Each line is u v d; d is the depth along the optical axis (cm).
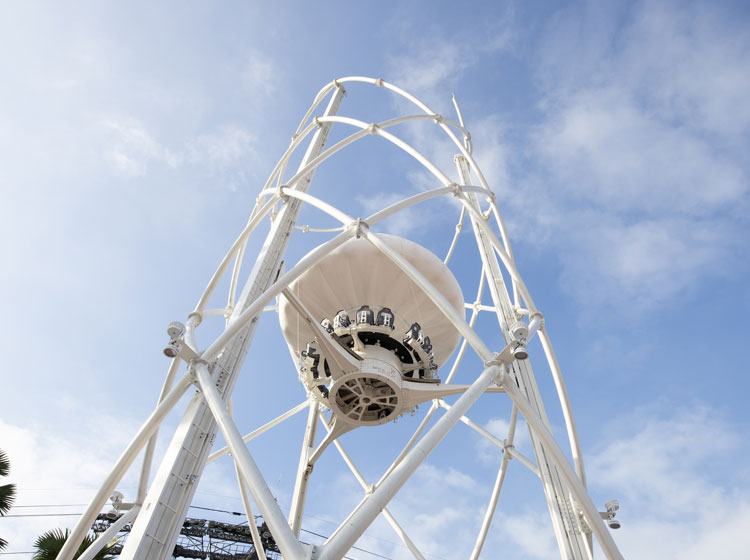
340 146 2691
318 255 1830
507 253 2423
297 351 2686
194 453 1672
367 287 2411
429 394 2259
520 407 1504
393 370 2273
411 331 2306
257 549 2536
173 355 1620
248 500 2594
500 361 1530
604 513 2016
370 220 1962
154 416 1634
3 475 2144
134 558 1397
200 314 2072
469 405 1382
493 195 2600
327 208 2152
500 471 2803
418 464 1196
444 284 2442
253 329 2064
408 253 2408
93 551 1922
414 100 3203
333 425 2627
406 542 2881
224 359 1906
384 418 2391
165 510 1524
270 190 2641
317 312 2484
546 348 2192
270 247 2338
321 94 3556
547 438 1474
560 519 2005
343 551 1048
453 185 2366
